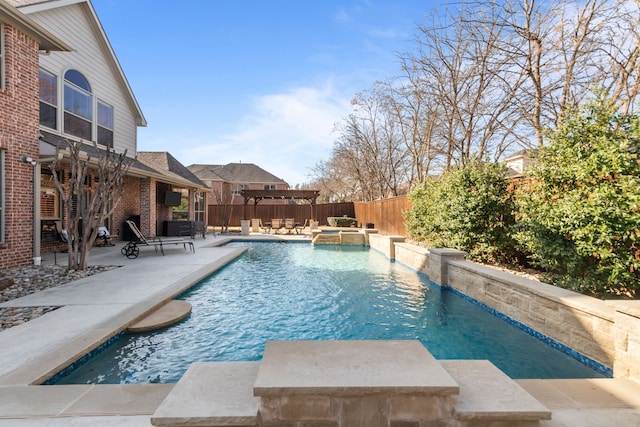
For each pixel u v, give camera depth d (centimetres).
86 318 430
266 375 205
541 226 502
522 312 464
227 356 384
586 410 246
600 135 477
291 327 479
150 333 438
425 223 1002
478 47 1009
